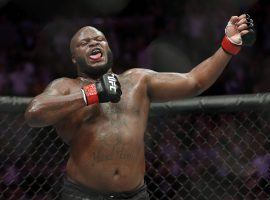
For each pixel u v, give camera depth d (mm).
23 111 14570
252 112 15781
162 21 36594
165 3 37219
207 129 17312
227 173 16875
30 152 15812
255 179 17641
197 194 18312
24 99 14562
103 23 36250
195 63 34562
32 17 36312
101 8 37062
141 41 35875
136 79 11695
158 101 12031
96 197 11055
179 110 15094
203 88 11750
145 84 11727
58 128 11422
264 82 32625
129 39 35938
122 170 10898
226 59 11570
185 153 18406
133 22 36594
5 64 33656
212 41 34938
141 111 11461
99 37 11359
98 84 10234
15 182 17281
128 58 34938
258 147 16812
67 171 11492
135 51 35281
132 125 11117
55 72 33500
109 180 10898
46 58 34031
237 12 35812
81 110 11094
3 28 35344
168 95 11805
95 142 10875
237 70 33156
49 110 10195
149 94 11852
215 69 11594
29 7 36375
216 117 17406
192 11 36406
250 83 32875
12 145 15492
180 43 35188
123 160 10883
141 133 11273
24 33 35406
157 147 17234
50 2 36500
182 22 36062
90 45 11211
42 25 35906
